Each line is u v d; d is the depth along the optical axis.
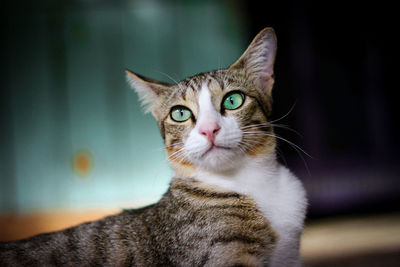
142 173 1.05
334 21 0.98
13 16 1.04
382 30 0.98
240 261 0.47
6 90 1.04
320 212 0.95
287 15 0.97
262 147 0.51
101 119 1.06
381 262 0.59
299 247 0.50
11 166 1.04
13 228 0.93
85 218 0.94
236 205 0.49
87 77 1.05
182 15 1.05
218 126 0.50
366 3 0.97
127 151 1.05
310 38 0.97
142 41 1.05
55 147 1.05
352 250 0.66
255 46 0.54
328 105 0.97
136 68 1.06
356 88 0.98
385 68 0.99
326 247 0.70
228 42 1.04
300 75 0.97
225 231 0.48
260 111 0.52
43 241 0.50
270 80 0.55
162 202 0.51
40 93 1.05
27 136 1.05
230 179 0.50
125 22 1.05
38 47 1.05
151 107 0.56
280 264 0.49
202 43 1.05
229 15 1.04
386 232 0.76
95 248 0.50
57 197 1.05
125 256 0.49
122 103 1.06
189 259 0.47
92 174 1.05
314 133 0.96
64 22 1.05
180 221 0.49
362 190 0.95
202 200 0.49
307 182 0.94
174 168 0.52
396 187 0.96
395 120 0.98
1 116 1.04
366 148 0.97
